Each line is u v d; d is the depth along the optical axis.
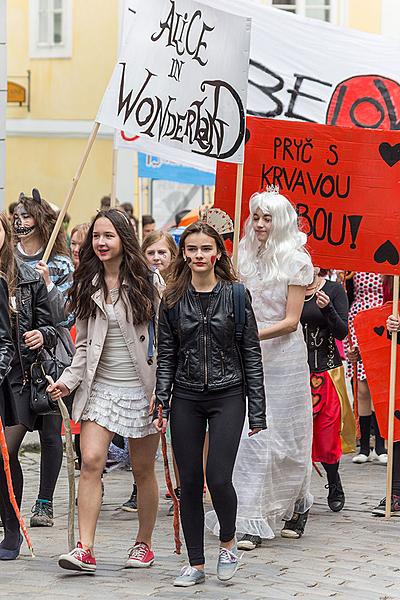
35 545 9.62
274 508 9.73
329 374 11.06
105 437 8.70
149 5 9.84
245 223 9.84
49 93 29.62
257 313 9.71
